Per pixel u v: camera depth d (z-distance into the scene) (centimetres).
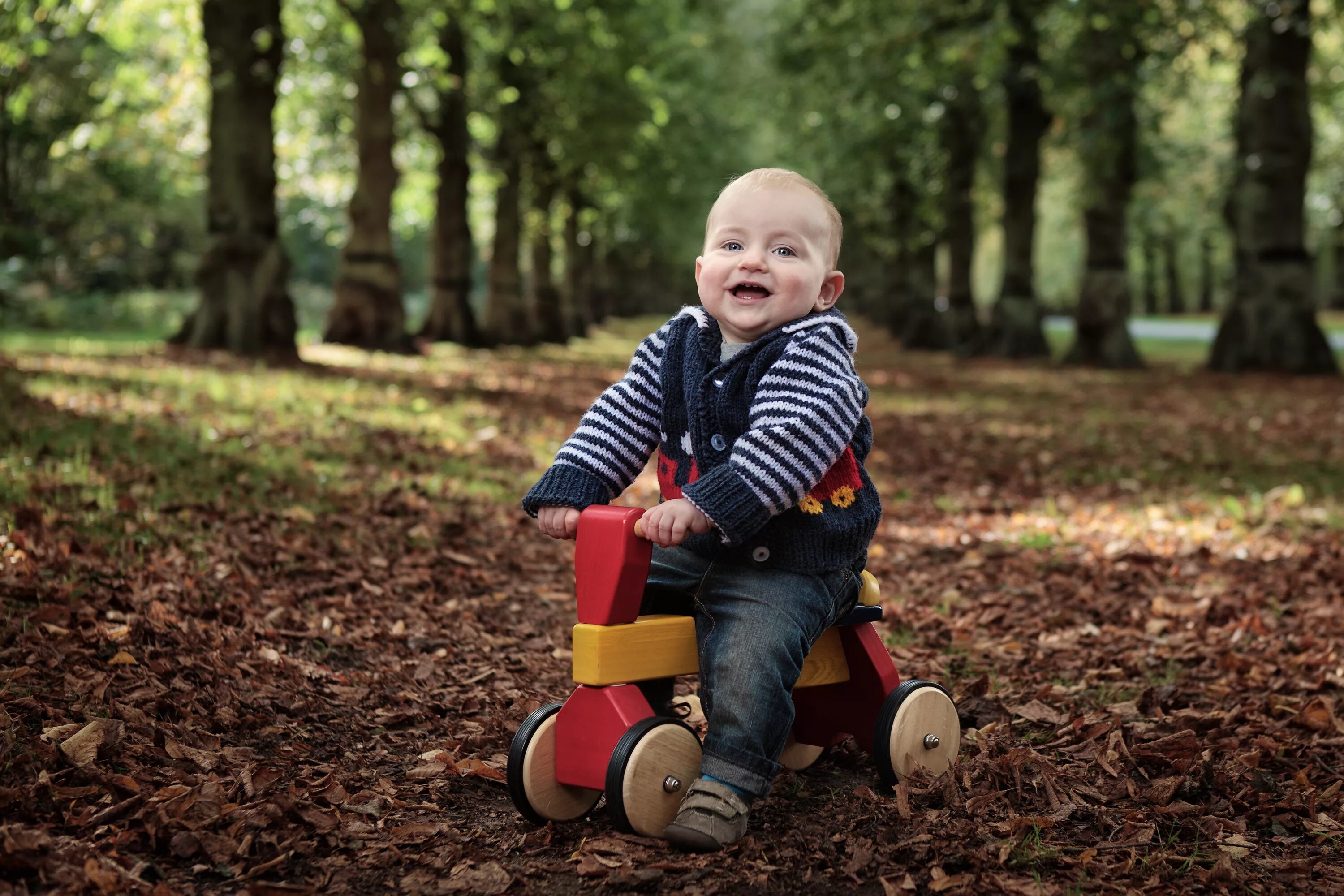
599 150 2309
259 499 566
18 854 206
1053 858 239
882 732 274
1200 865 241
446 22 1948
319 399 1012
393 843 240
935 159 2744
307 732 309
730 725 242
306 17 1973
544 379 1593
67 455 597
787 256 257
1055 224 4962
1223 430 1171
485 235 3959
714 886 223
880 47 1616
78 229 2373
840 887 227
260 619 398
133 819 232
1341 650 415
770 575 253
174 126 2141
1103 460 962
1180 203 3103
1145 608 496
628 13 2066
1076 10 1491
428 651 400
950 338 2841
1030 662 415
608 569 242
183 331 1514
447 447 834
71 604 369
